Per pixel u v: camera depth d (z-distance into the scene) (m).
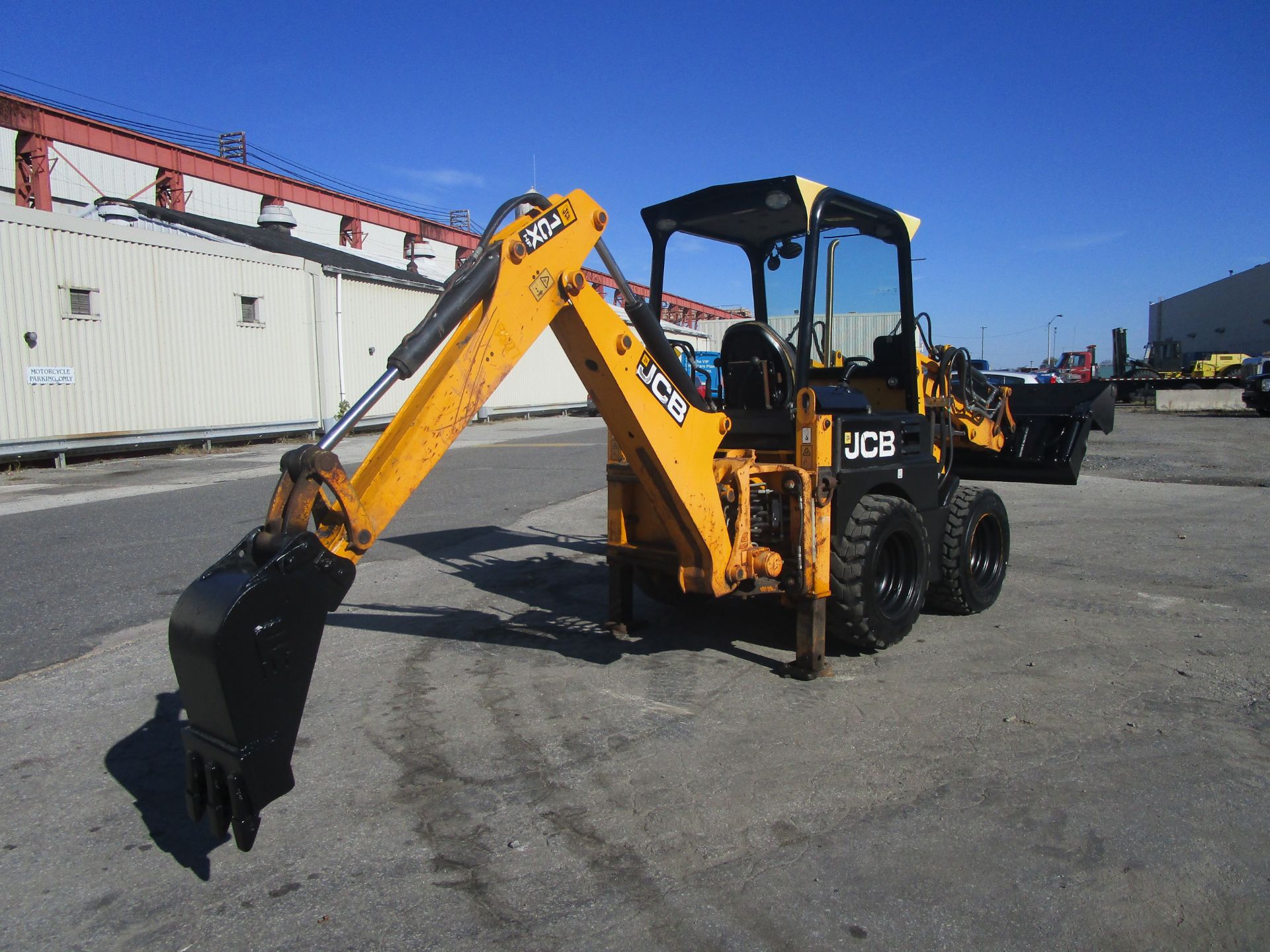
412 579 6.95
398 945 2.54
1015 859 2.92
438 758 3.75
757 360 4.88
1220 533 8.36
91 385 15.62
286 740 2.49
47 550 7.84
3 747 3.91
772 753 3.73
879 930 2.56
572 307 3.73
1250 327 57.19
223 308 18.44
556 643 5.30
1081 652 5.00
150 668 4.88
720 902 2.71
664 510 4.30
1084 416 7.88
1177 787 3.39
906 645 5.17
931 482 5.35
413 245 39.09
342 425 2.77
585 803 3.34
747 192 4.71
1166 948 2.48
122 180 28.67
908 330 5.23
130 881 2.90
